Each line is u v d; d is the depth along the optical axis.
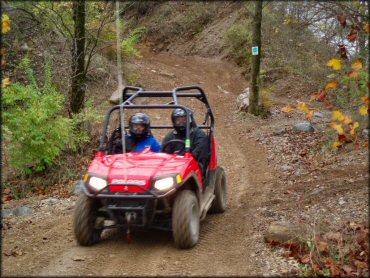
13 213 9.12
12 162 11.95
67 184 11.67
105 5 14.77
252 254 6.46
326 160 11.14
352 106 7.88
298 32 11.58
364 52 7.37
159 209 6.62
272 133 14.76
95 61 17.75
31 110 11.89
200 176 7.33
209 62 31.31
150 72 26.92
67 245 6.95
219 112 19.06
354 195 8.26
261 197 9.30
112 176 6.42
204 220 8.05
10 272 5.98
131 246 6.73
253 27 16.95
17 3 12.79
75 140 13.15
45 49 15.45
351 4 7.24
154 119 17.17
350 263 6.08
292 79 21.25
